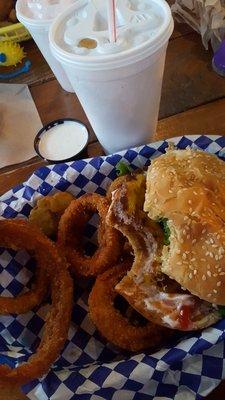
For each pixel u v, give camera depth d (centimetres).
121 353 26
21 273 29
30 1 32
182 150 27
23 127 35
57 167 29
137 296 25
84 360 26
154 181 25
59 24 27
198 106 32
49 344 25
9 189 32
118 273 27
